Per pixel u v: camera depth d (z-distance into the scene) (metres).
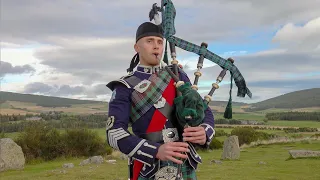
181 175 2.44
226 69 2.76
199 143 2.42
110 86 2.62
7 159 16.06
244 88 2.81
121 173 11.62
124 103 2.50
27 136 23.55
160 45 2.64
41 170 14.92
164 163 2.45
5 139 16.58
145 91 2.50
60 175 11.58
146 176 2.47
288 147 23.75
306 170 11.17
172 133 2.49
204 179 9.82
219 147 29.16
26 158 22.58
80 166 14.70
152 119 2.48
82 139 25.69
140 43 2.63
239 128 37.34
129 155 2.37
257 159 15.76
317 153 14.66
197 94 2.43
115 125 2.43
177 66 2.67
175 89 2.55
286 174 10.46
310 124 91.69
